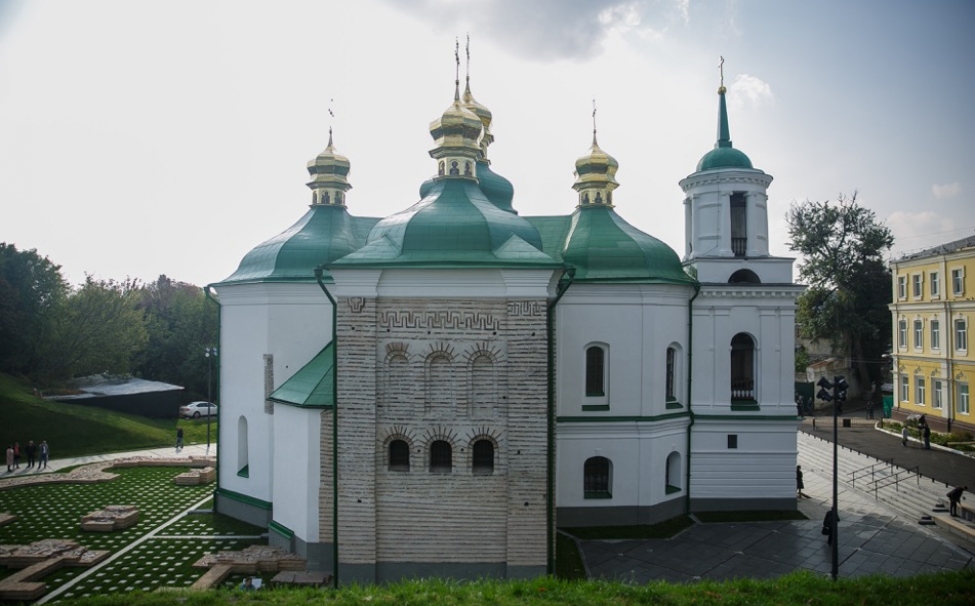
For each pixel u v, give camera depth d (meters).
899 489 35.62
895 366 60.81
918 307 57.22
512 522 21.48
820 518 30.17
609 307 29.09
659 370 29.42
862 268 76.44
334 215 31.48
